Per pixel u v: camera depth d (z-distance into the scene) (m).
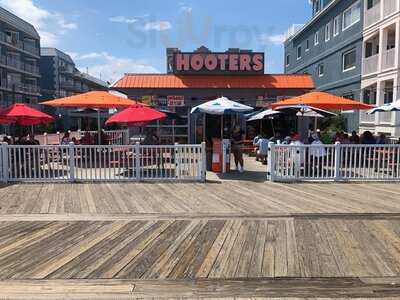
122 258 5.52
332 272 5.11
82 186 10.48
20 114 13.10
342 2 25.84
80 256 5.58
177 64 22.02
